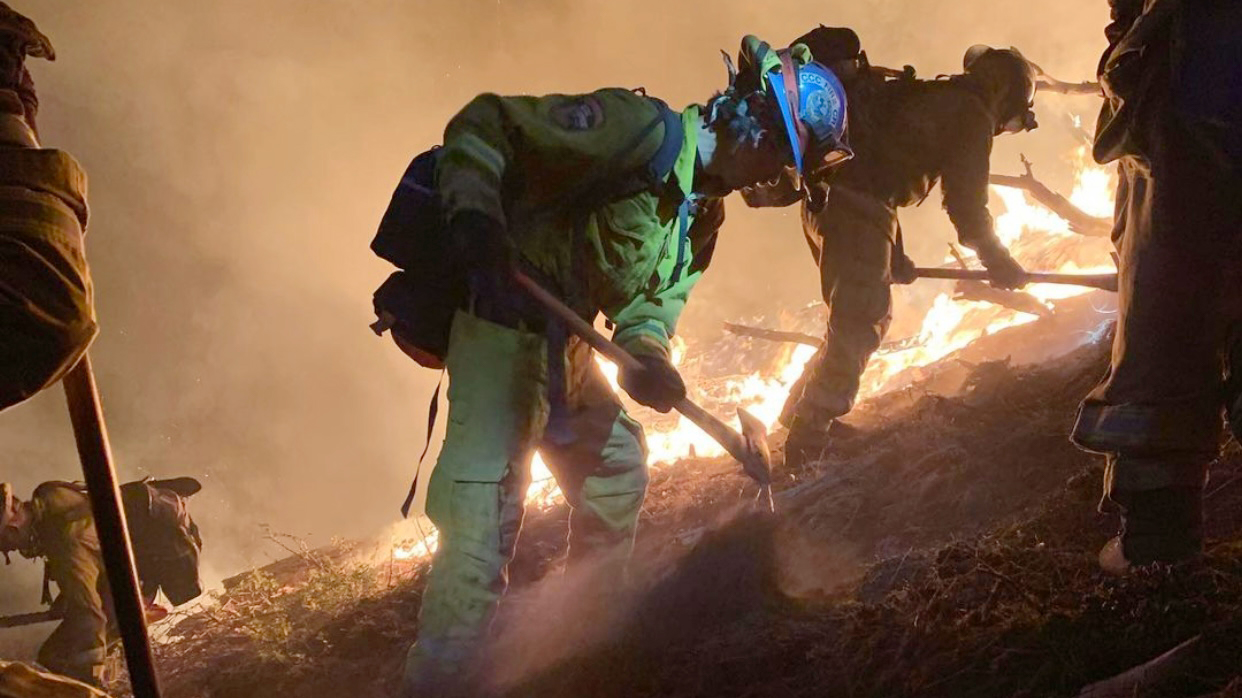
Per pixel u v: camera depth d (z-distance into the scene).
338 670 4.60
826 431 5.66
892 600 3.50
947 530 4.20
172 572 6.14
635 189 3.50
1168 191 2.81
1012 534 3.67
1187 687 2.62
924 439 4.98
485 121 3.37
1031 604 3.16
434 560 3.54
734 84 3.68
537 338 3.52
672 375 3.60
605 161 3.44
